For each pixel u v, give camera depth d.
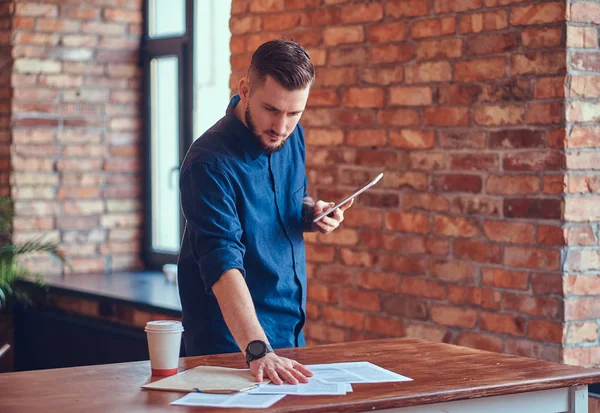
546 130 3.33
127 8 5.92
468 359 2.52
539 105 3.35
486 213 3.55
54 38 5.70
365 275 4.05
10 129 5.62
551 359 3.35
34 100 5.66
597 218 3.35
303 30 4.27
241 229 2.53
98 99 5.87
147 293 5.04
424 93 3.76
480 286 3.59
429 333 3.79
